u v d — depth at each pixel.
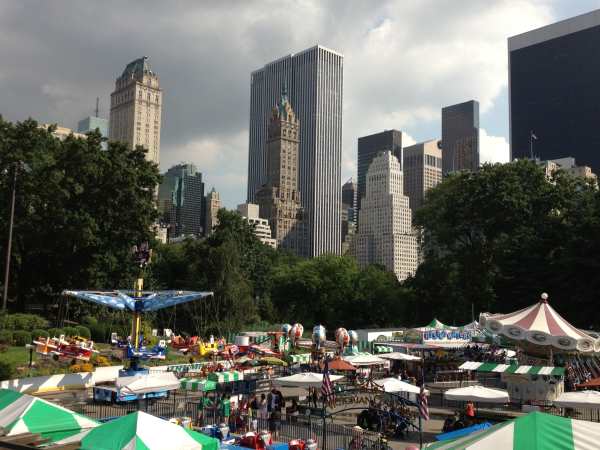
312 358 51.88
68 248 73.19
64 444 16.84
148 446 15.33
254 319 99.12
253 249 122.31
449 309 95.19
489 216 89.50
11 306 74.69
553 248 83.00
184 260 98.44
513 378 40.66
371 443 26.61
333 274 120.38
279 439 28.03
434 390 44.75
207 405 33.97
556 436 12.05
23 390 37.91
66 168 74.19
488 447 12.25
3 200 67.94
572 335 38.91
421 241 108.31
